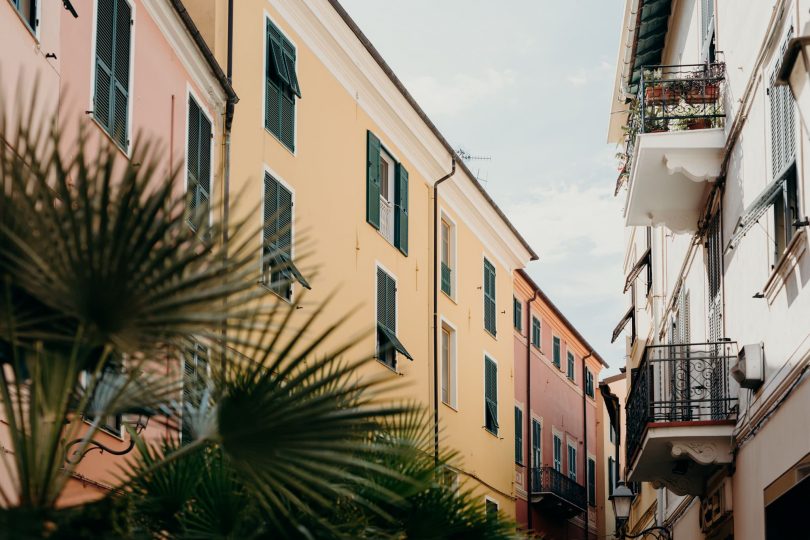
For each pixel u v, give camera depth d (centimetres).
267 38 1878
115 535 582
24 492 552
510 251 3238
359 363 598
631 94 2327
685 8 2019
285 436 580
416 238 2542
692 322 1928
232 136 1731
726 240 1589
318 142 2050
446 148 2628
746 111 1437
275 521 638
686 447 1548
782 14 1241
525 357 3550
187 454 668
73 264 527
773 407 1272
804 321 1148
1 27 975
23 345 569
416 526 733
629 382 2911
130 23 1373
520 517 3334
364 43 2147
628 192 1806
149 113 1427
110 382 661
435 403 2533
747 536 1438
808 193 1133
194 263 566
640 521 2900
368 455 730
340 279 2097
